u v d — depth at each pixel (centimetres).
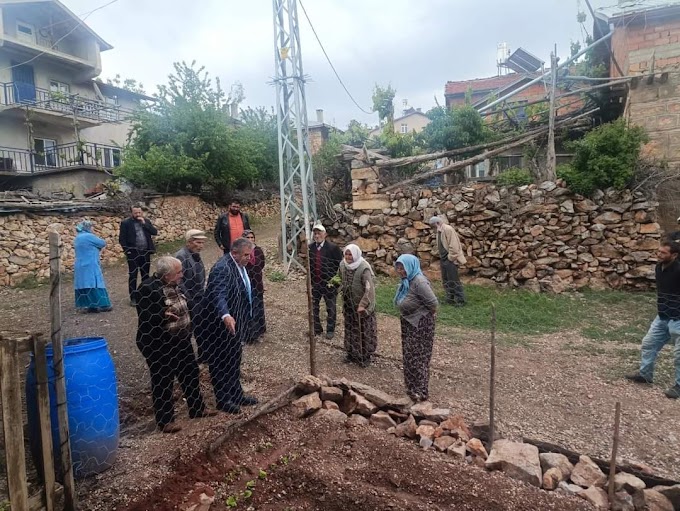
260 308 614
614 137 893
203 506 278
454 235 835
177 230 1561
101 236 1264
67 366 295
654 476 308
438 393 471
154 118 1609
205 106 1644
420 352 443
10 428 231
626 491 289
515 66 2373
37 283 1032
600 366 553
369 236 1077
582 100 1340
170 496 286
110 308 769
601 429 400
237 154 1742
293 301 843
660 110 1005
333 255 632
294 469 314
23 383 432
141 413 406
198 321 401
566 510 274
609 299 837
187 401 383
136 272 764
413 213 1032
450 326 718
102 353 316
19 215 1073
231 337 398
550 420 416
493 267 963
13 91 1983
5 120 1980
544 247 925
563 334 680
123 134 2467
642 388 490
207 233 1706
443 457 328
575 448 365
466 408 436
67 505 262
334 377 495
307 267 445
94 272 750
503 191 964
